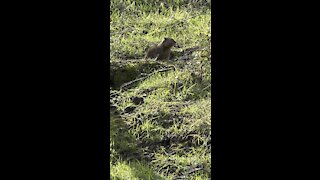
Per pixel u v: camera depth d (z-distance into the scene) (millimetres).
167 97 11859
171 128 10719
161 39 15406
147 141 10492
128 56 14266
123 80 12617
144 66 12984
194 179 9484
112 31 15633
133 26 16031
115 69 12719
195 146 10305
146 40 15219
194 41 14898
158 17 16672
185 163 9828
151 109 11312
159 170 9734
